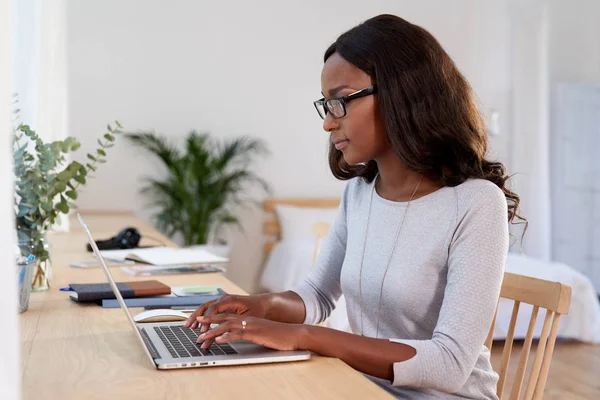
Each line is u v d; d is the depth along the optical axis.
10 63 0.76
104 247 3.08
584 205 6.55
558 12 6.73
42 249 2.08
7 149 0.75
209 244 5.67
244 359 1.31
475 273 1.40
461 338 1.35
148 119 5.74
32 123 3.33
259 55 5.96
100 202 5.66
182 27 5.78
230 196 5.96
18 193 2.01
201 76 5.84
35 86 3.35
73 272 2.44
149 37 5.71
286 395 1.14
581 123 6.52
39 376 1.25
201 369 1.29
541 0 6.64
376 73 1.49
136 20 5.67
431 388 1.35
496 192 1.48
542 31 6.31
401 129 1.48
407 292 1.51
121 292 1.95
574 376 3.95
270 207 6.00
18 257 1.79
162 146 5.65
